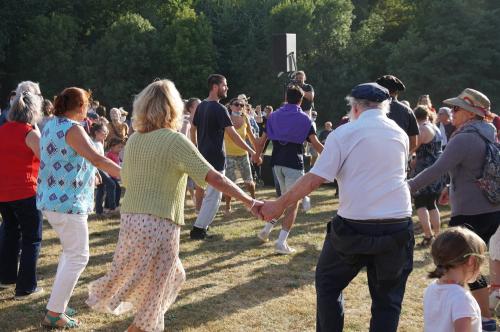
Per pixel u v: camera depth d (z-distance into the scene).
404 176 3.60
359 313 5.14
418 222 8.91
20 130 5.07
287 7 48.47
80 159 4.55
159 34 47.56
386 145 3.50
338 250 3.59
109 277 3.75
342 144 3.51
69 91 4.60
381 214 3.48
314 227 8.70
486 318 4.45
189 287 5.85
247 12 50.62
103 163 4.43
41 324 4.77
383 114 3.61
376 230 3.49
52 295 4.72
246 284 5.95
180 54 46.59
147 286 3.75
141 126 3.79
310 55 49.09
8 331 4.71
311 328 4.83
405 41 45.47
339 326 3.71
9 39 45.44
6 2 45.53
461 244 3.07
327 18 48.97
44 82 45.47
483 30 44.72
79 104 4.61
